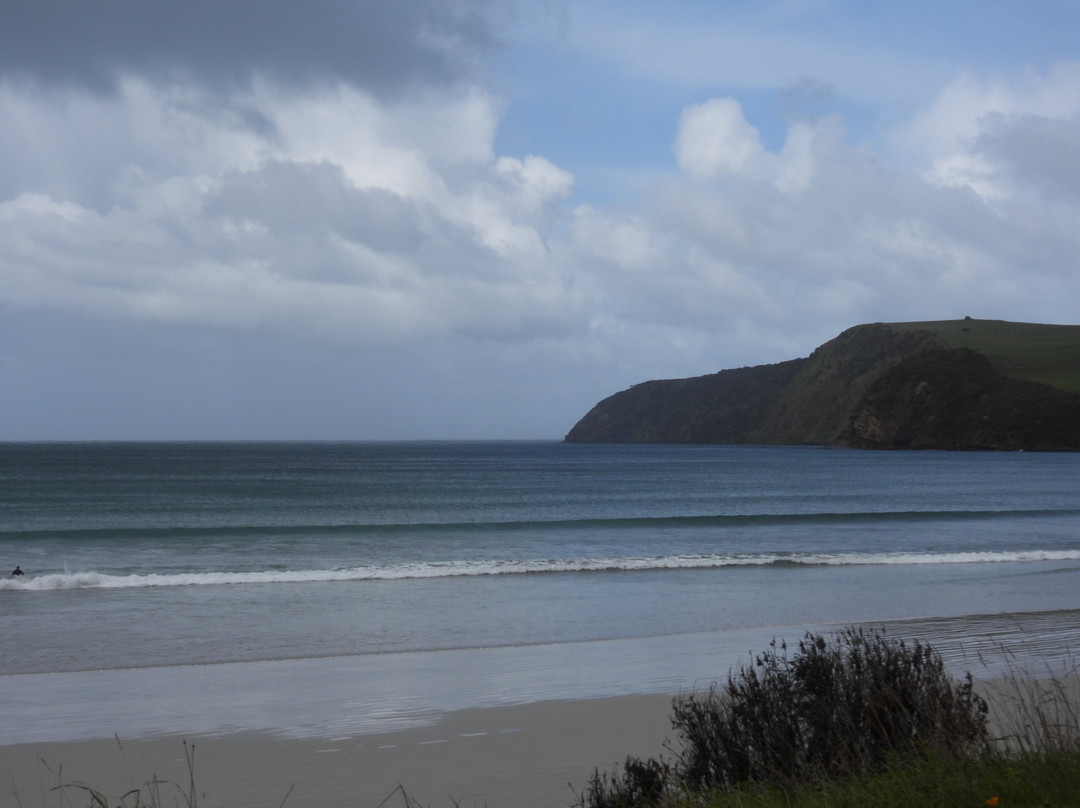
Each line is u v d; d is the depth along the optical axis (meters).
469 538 30.66
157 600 17.59
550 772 6.55
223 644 13.17
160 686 10.20
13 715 8.79
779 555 25.27
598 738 7.60
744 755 4.99
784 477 81.50
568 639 13.51
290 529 33.09
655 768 5.01
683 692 9.41
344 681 10.36
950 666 10.05
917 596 17.75
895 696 5.12
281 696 9.55
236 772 6.75
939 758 4.55
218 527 33.25
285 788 6.31
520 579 20.72
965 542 29.66
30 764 7.11
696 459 131.75
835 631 13.44
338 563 24.31
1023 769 4.38
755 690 5.33
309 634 13.98
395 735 7.79
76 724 8.39
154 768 6.93
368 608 16.55
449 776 6.49
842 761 4.68
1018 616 14.70
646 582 20.08
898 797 4.21
